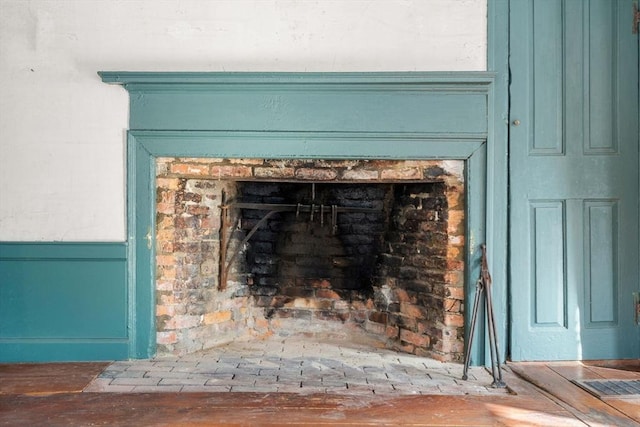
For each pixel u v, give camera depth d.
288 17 3.23
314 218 3.73
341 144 3.20
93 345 3.23
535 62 3.21
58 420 2.38
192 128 3.20
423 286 3.37
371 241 3.69
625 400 2.61
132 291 3.24
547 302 3.23
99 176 3.23
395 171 3.26
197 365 3.14
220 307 3.59
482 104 3.17
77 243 3.22
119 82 3.14
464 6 3.20
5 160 3.23
